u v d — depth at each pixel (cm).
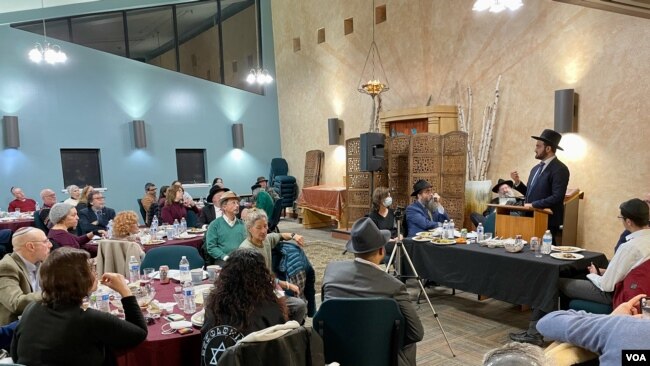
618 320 138
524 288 315
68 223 364
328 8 938
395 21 780
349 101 908
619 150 479
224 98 1057
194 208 605
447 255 375
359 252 225
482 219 549
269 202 590
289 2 1053
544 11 547
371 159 684
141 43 972
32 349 167
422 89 738
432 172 650
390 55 798
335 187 872
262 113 1118
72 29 909
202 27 1041
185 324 206
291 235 339
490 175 630
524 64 577
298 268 319
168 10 996
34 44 816
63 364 168
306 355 157
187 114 1005
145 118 948
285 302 224
